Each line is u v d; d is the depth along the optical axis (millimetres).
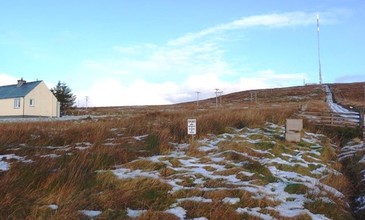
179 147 15281
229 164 12398
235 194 9453
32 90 52781
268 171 11945
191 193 9398
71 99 69375
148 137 16344
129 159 12883
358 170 13328
